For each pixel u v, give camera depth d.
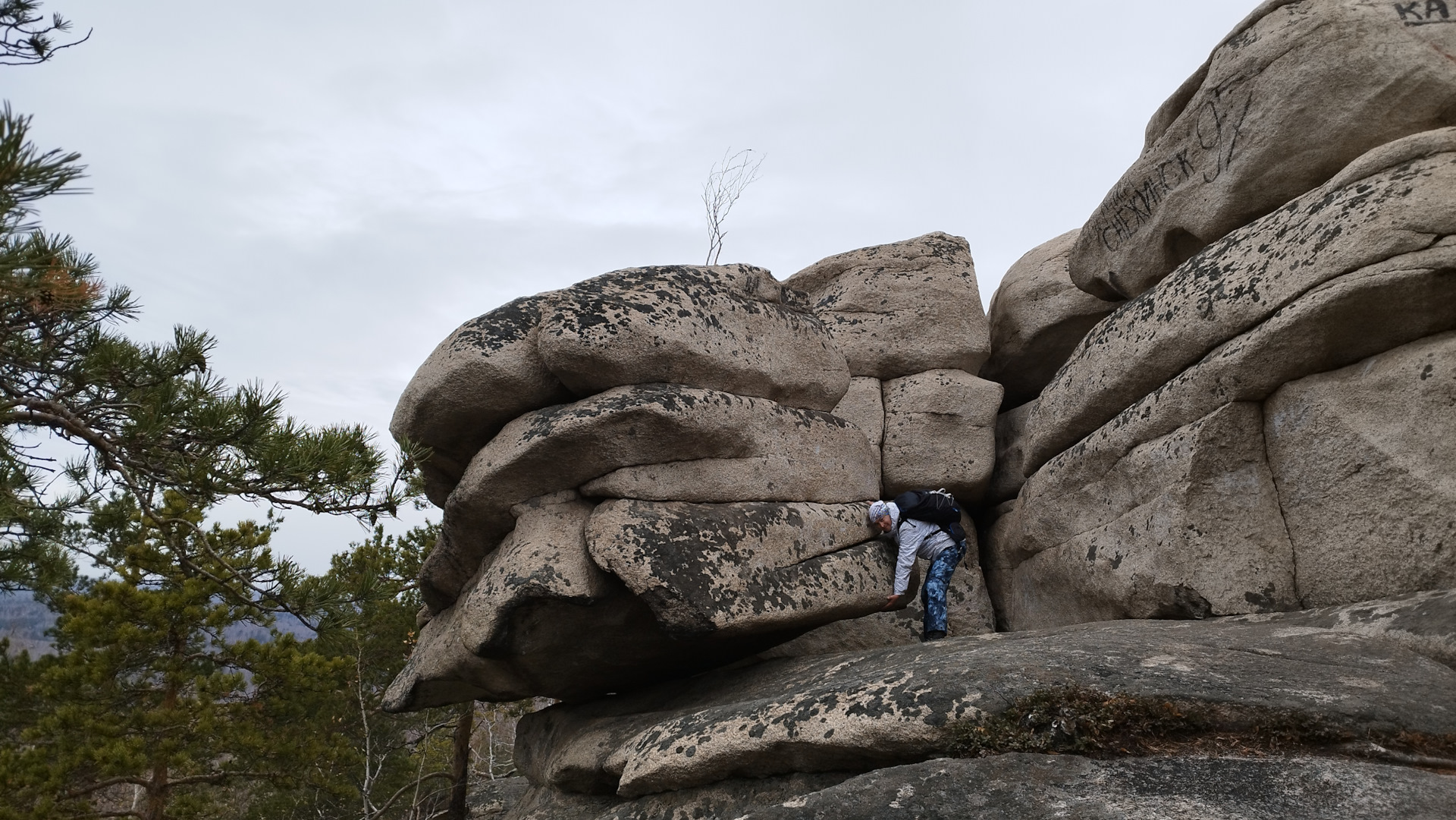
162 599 11.23
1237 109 6.04
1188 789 3.08
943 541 6.96
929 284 9.20
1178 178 6.55
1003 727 3.62
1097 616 6.42
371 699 12.95
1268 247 5.46
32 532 7.82
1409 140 4.93
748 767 4.44
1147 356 6.11
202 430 5.74
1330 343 5.01
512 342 6.45
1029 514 7.24
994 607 8.66
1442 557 4.43
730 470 6.31
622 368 6.19
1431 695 3.49
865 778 3.51
